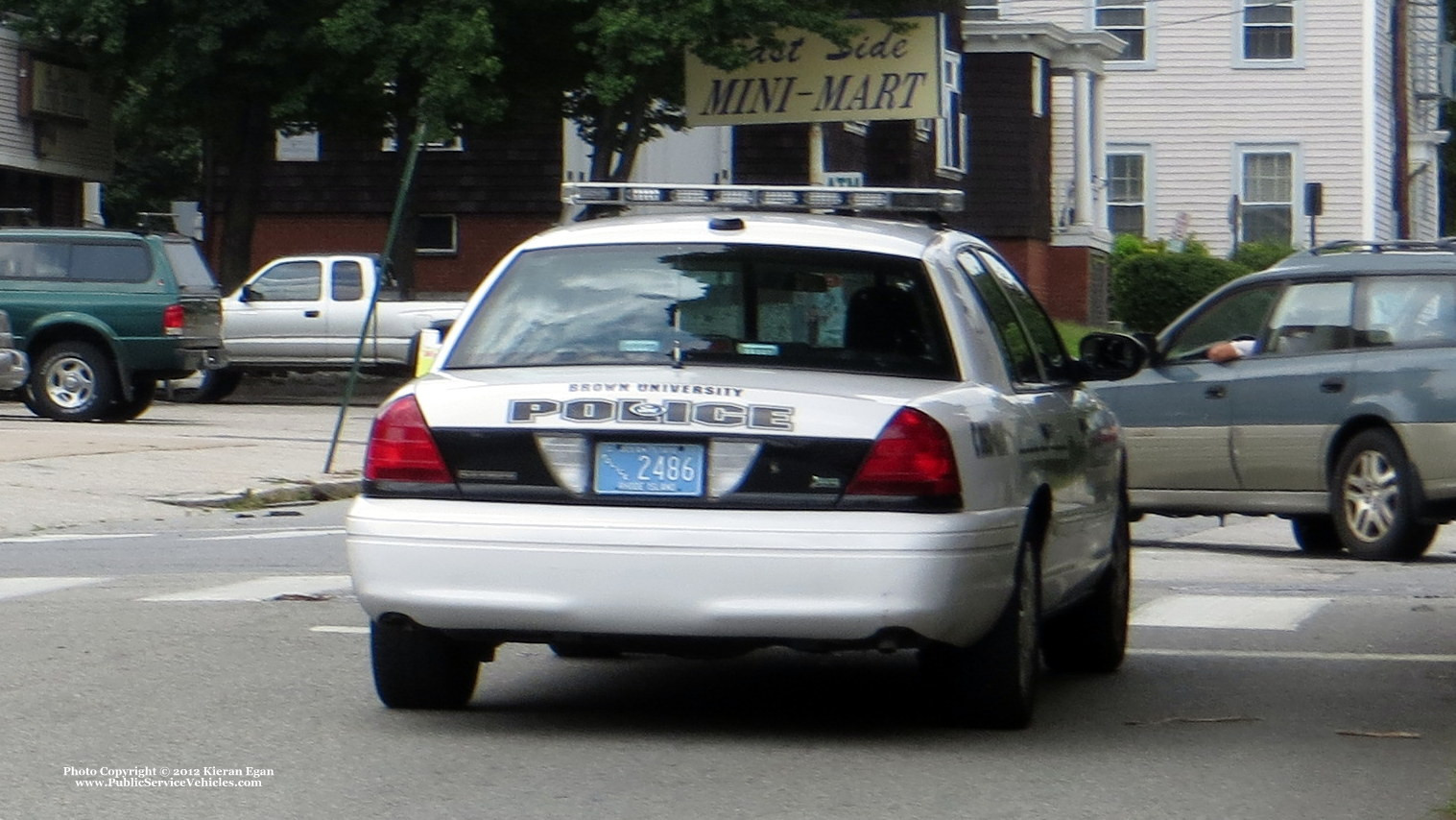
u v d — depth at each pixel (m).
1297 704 9.24
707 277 8.42
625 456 7.80
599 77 35.44
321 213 44.50
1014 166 47.16
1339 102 53.00
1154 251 47.22
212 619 11.48
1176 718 8.86
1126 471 10.50
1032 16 53.78
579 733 8.44
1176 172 53.84
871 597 7.61
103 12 36.22
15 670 9.78
